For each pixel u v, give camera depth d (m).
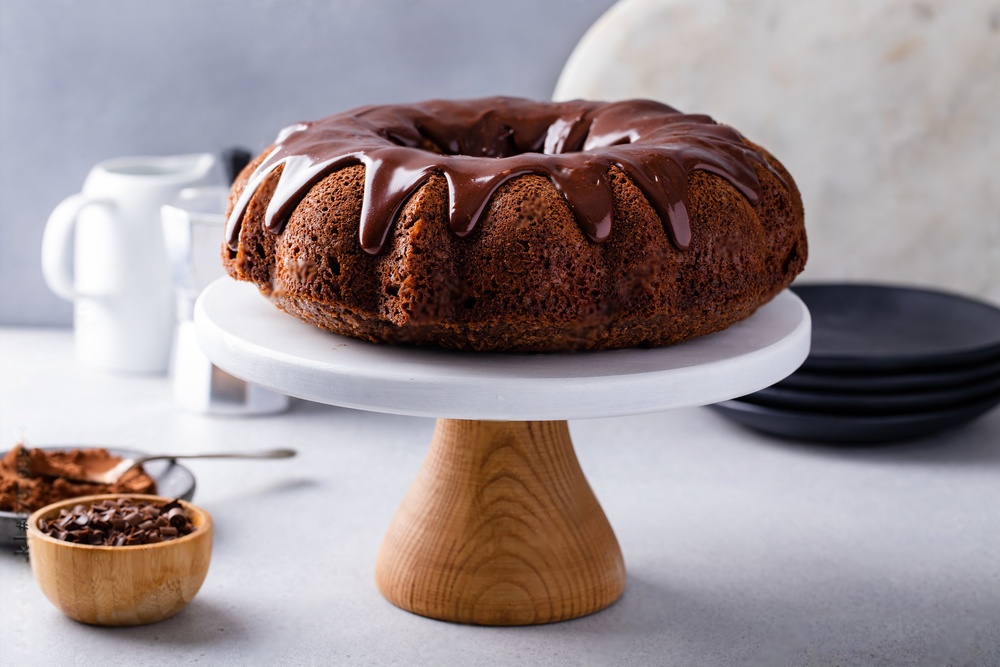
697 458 1.18
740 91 1.32
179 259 1.21
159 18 1.35
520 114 1.03
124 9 1.35
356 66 1.34
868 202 1.33
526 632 0.96
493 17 1.33
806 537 1.07
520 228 0.89
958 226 1.32
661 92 1.32
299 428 1.22
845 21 1.30
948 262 1.33
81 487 1.06
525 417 0.86
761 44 1.31
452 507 0.97
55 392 1.27
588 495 0.99
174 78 1.36
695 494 1.12
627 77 1.32
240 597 0.99
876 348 1.22
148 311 1.31
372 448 1.19
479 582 0.96
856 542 1.06
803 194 1.33
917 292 1.26
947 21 1.29
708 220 0.92
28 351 1.36
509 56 1.34
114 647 0.94
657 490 1.12
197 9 1.34
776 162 1.00
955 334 1.24
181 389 1.24
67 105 1.37
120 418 1.22
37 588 1.00
